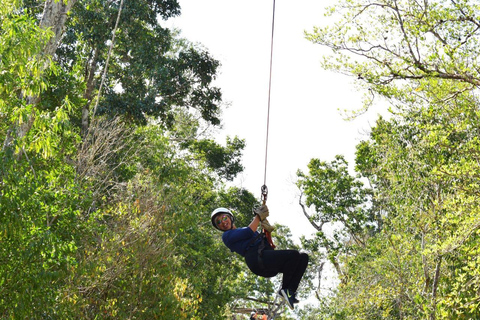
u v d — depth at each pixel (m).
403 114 15.63
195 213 24.11
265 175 7.03
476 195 14.49
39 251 10.79
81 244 16.36
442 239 18.20
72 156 17.66
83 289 16.52
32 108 11.16
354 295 24.52
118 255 16.84
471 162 13.79
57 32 15.34
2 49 10.38
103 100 26.75
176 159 29.84
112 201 20.05
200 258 27.47
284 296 5.98
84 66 28.28
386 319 22.53
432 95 14.59
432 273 19.55
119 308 16.56
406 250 19.92
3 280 10.80
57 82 18.89
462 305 15.13
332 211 36.25
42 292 11.26
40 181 11.38
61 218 12.98
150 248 17.52
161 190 20.78
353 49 15.71
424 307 17.92
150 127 29.00
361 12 15.59
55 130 11.12
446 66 14.00
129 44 27.14
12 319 10.79
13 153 10.68
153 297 17.12
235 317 37.03
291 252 6.00
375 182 28.03
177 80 29.19
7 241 10.71
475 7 14.27
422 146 17.42
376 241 22.56
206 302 29.41
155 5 28.27
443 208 16.83
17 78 11.00
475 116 14.30
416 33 14.53
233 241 6.12
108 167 23.95
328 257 35.41
